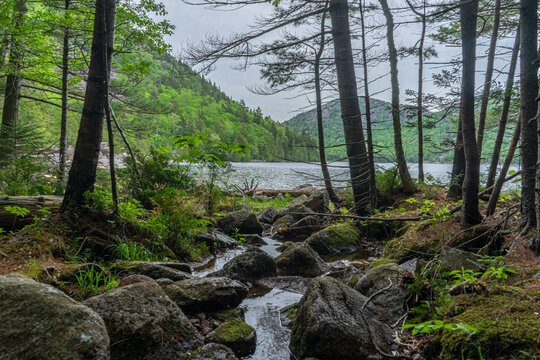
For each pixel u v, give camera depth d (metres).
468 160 5.44
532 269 3.33
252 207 14.13
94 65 5.40
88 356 2.08
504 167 6.27
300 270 6.10
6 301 2.21
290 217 10.46
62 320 2.18
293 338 3.26
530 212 4.24
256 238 8.59
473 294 2.95
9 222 4.91
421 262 4.79
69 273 3.92
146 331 2.85
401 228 7.97
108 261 5.08
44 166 10.15
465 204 5.54
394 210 9.14
